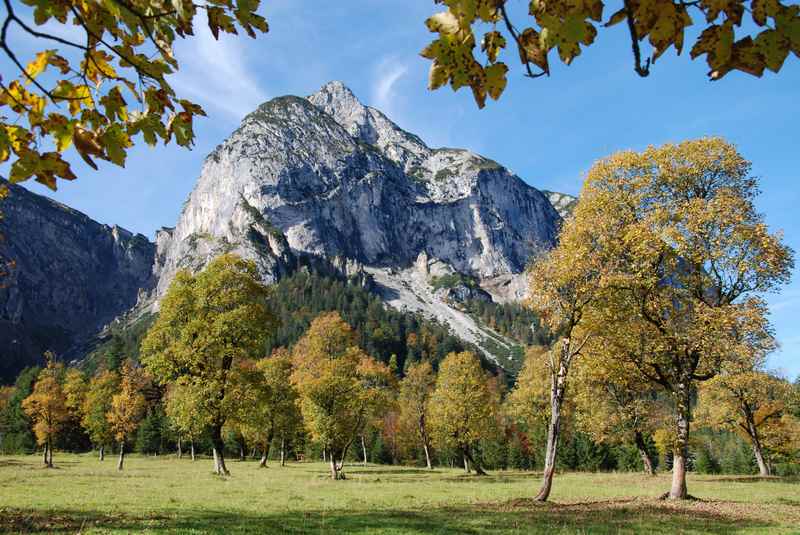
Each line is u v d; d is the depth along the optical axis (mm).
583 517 15969
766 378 40719
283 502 18891
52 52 2635
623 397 37812
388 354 146625
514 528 13695
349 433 35250
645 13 1881
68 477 29484
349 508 17766
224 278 31438
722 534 13422
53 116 2695
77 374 62406
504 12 1912
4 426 85750
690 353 20797
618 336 20625
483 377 47500
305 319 150500
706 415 45125
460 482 33594
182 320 31141
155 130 2883
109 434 56156
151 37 2758
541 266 21219
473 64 2020
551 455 21078
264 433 50250
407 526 13633
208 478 30391
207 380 29594
